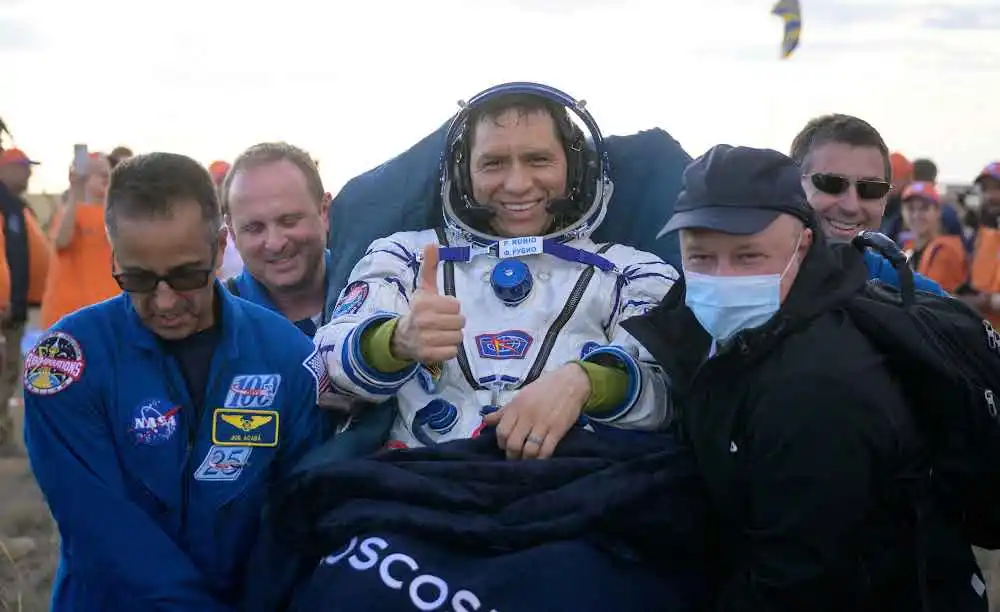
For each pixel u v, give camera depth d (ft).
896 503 6.15
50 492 6.99
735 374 6.28
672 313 6.86
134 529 6.89
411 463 6.91
